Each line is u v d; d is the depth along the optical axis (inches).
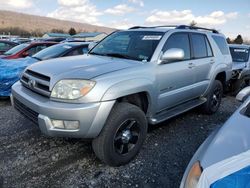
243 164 66.0
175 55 147.7
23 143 152.4
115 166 130.1
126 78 127.8
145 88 136.9
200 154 79.0
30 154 140.3
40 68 134.2
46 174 122.7
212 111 221.8
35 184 114.9
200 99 206.8
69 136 115.6
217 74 218.5
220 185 62.0
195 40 193.6
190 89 182.7
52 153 142.3
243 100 121.3
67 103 114.8
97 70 125.6
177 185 117.9
